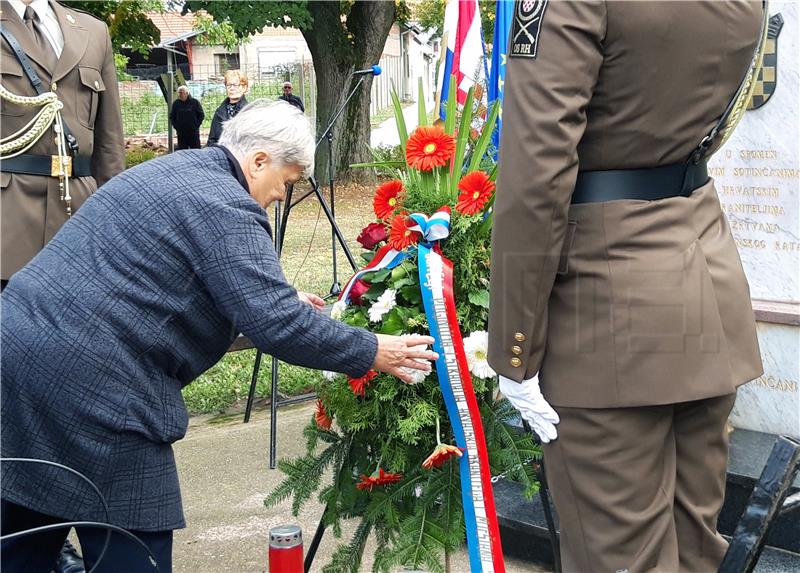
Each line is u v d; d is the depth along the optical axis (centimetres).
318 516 342
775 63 330
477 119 334
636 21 176
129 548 202
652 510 194
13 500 197
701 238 195
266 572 301
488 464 225
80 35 340
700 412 199
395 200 243
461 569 294
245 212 200
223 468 392
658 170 190
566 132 176
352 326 218
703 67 183
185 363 204
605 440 192
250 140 208
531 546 307
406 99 2319
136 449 199
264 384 508
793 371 336
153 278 196
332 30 1509
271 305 196
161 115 2050
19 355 194
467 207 229
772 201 339
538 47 177
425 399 230
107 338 194
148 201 199
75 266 198
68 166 330
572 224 191
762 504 147
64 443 195
